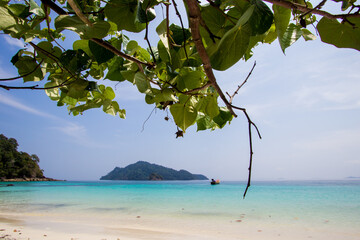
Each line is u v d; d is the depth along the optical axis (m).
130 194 39.38
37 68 1.42
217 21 0.90
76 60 1.36
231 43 0.73
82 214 18.09
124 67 1.42
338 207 22.31
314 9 0.72
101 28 0.88
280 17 0.73
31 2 1.16
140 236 11.16
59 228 12.30
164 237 11.08
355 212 19.20
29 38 1.12
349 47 0.83
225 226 13.98
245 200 29.27
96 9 1.33
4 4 1.07
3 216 16.03
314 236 11.59
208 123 1.66
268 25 0.72
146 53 1.44
